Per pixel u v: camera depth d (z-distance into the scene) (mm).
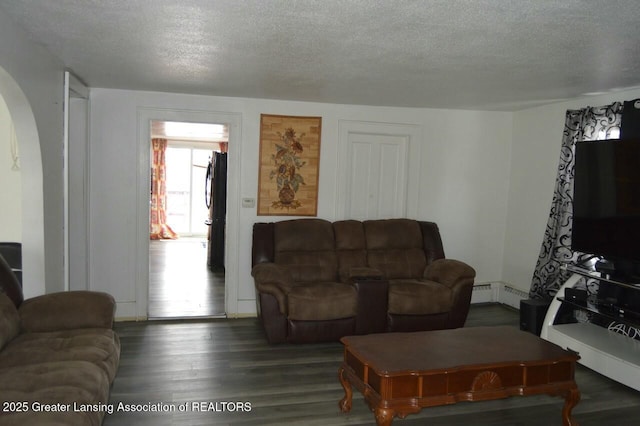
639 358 3373
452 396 2586
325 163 5148
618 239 3641
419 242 5051
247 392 3221
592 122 4395
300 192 5102
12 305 2719
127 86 4438
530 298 4938
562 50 2980
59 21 2643
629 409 3146
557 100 4762
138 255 4766
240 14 2453
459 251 5617
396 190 5473
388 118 5281
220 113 4848
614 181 3652
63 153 3590
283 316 4051
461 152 5523
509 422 2939
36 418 1785
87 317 2912
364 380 2707
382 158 5402
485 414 3039
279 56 3256
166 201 10805
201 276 6902
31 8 2451
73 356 2416
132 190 4707
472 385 2621
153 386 3264
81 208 4504
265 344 4168
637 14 2334
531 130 5320
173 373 3490
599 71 3502
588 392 3389
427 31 2660
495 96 4582
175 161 10938
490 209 5664
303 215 5133
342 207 5227
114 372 2566
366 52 3111
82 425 1846
